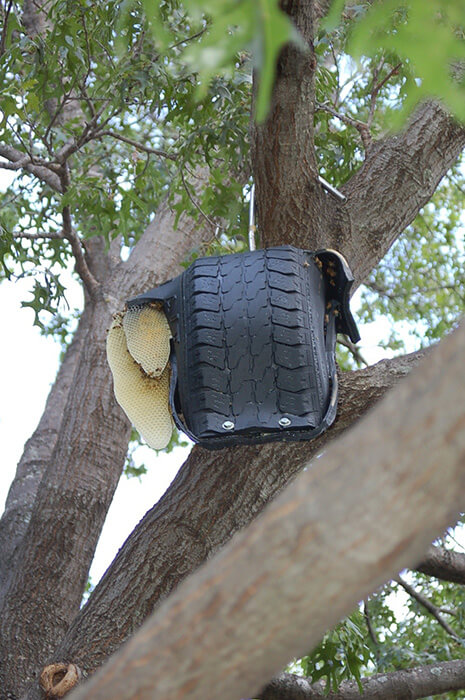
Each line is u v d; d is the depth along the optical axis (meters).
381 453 0.90
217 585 0.98
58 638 3.62
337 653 3.64
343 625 3.62
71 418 4.20
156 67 3.48
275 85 2.80
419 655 4.66
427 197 3.34
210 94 3.58
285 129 2.88
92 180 4.16
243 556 0.97
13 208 5.46
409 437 0.89
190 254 4.77
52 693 2.71
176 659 1.00
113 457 4.12
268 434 2.16
